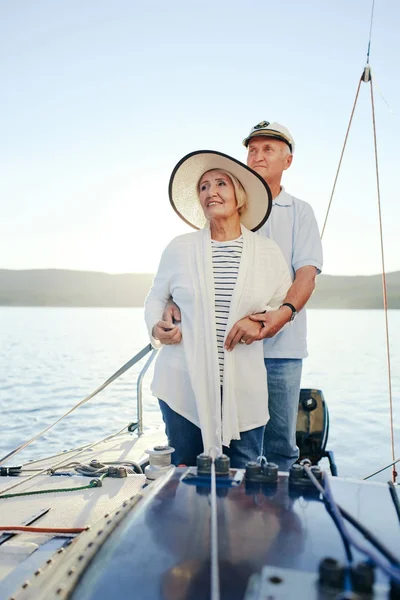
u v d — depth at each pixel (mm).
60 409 12008
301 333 2900
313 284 2723
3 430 9859
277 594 802
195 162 2539
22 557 1524
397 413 11492
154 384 2436
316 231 2957
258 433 2422
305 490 1258
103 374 18438
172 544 967
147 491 1238
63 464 2707
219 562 906
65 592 832
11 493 2127
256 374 2410
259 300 2406
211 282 2395
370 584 793
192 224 2809
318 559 919
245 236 2510
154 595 813
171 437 2418
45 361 22344
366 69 3721
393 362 22594
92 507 1972
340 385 16141
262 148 3033
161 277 2576
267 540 990
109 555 930
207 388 2336
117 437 3834
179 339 2406
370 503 1161
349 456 7566
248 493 1231
